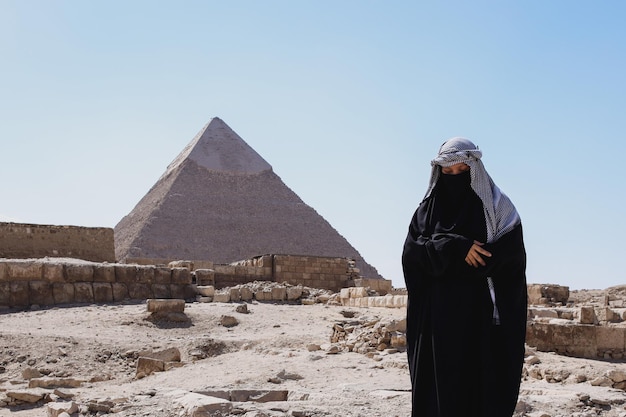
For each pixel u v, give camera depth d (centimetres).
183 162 17788
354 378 1695
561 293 4219
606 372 1681
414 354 629
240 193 17750
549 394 1428
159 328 2869
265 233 17038
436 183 644
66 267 3478
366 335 2180
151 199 17312
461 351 598
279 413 1070
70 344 2309
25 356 2186
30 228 5388
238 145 18875
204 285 4150
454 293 605
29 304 3331
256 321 3077
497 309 606
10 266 3325
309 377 1733
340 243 17712
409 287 638
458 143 634
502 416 591
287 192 18425
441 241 602
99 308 3247
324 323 3044
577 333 2245
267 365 1942
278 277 5244
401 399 1248
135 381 1930
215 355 2366
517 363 600
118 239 16612
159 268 3797
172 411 1081
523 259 614
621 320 2902
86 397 1470
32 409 1431
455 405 594
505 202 628
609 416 1245
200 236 16325
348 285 5425
